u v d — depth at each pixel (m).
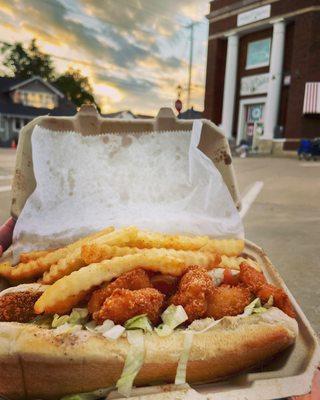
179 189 1.94
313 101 23.08
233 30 27.31
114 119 1.85
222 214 1.91
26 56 57.50
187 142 1.90
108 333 1.13
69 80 60.44
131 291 1.25
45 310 1.27
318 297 3.08
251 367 1.20
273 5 24.42
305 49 23.06
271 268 1.79
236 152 25.31
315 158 20.81
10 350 1.06
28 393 1.11
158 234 1.69
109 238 1.55
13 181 1.82
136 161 1.92
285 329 1.21
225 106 28.73
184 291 1.31
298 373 1.11
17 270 1.64
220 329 1.20
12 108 41.22
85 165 1.89
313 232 5.32
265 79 26.38
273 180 11.18
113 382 1.09
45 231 1.83
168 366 1.11
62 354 1.06
